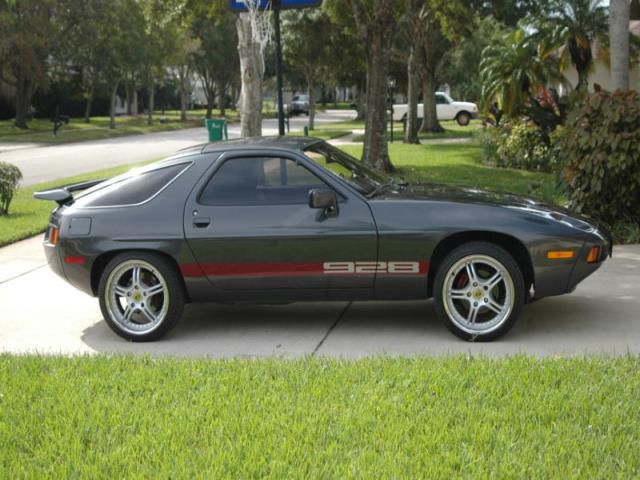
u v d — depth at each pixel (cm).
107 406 464
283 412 449
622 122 946
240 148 649
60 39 5009
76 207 654
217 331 662
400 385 483
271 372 520
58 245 646
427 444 401
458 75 5603
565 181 1007
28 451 413
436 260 622
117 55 5053
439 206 612
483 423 425
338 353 593
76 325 694
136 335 638
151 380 510
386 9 1802
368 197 624
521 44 2039
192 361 550
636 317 663
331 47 4259
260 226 620
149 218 633
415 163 2158
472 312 607
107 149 3272
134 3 5059
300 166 634
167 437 417
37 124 5503
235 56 6662
